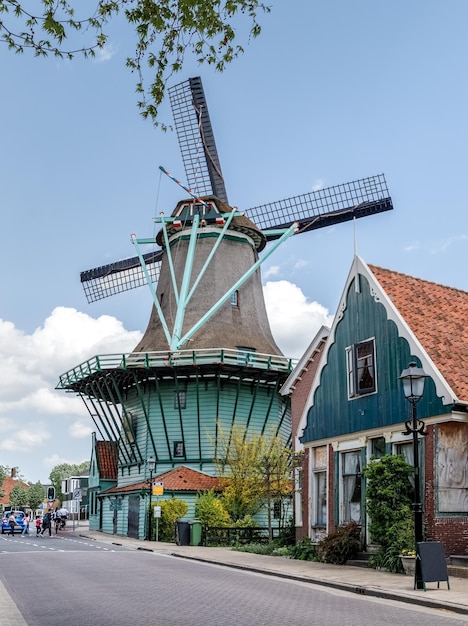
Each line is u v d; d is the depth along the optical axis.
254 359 44.47
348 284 24.45
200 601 13.90
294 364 46.03
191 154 55.47
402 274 24.20
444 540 19.56
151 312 51.34
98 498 53.41
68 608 13.22
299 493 27.86
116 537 43.50
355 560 22.00
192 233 48.47
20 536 47.12
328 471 24.72
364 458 22.97
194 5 10.73
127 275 58.28
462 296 24.69
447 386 19.66
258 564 22.20
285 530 28.39
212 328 47.62
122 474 49.22
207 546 33.28
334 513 24.09
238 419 44.97
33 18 10.41
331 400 24.91
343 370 24.42
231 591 15.59
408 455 21.38
